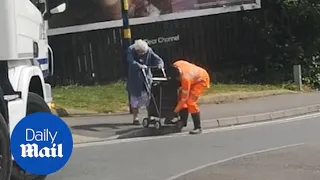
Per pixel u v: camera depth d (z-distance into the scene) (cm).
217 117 1280
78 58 1802
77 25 1744
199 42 1953
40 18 748
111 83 1814
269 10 2067
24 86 654
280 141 1013
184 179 745
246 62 2038
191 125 1204
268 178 735
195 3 1862
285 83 1923
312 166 800
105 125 1191
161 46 1884
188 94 1098
